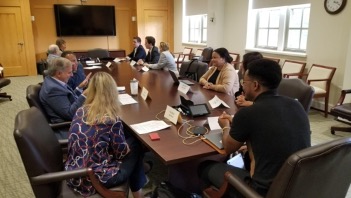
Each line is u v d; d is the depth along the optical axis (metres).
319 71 4.60
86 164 1.57
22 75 7.89
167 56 4.59
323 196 1.18
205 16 8.02
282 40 5.64
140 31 9.07
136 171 1.92
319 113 4.56
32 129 1.48
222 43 7.20
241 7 6.43
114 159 1.71
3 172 2.70
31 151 1.39
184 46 9.02
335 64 4.50
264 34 6.15
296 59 5.23
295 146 1.28
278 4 5.49
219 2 6.94
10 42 7.62
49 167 1.50
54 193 1.53
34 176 1.41
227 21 6.97
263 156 1.31
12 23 7.54
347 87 4.07
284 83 2.54
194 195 1.98
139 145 1.90
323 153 1.05
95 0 8.85
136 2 8.88
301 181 1.05
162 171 2.62
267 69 1.35
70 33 8.55
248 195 1.24
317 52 4.80
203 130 1.79
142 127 1.88
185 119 2.04
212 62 3.17
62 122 2.38
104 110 1.61
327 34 4.59
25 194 2.34
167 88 3.13
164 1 9.21
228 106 2.37
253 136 1.34
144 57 6.06
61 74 2.47
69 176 1.44
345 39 4.30
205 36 8.16
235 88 2.98
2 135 3.64
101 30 8.87
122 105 2.44
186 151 1.54
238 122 1.38
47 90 2.39
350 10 4.19
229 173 1.37
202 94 2.83
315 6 4.74
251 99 1.47
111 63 5.30
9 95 5.48
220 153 1.53
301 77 4.86
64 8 8.34
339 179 1.20
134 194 2.00
